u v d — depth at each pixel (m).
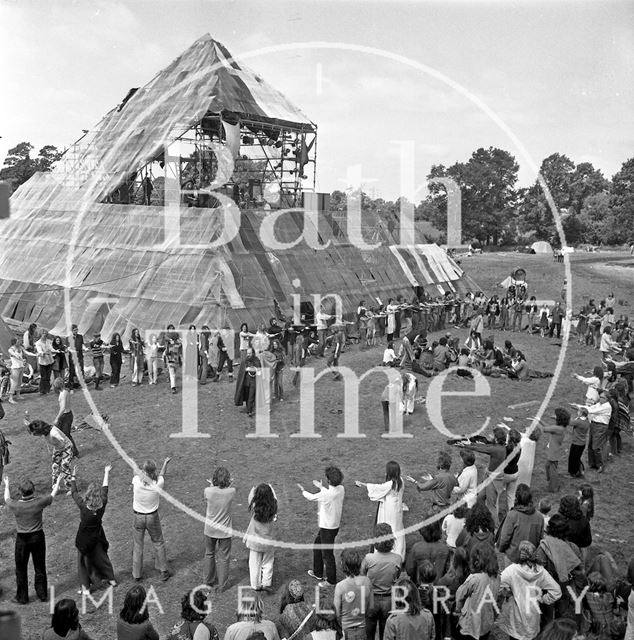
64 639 7.22
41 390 21.08
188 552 11.49
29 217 37.78
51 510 12.98
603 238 82.31
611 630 8.27
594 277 54.56
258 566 10.20
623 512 13.37
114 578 10.45
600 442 15.54
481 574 8.22
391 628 7.33
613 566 9.45
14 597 10.02
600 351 29.83
